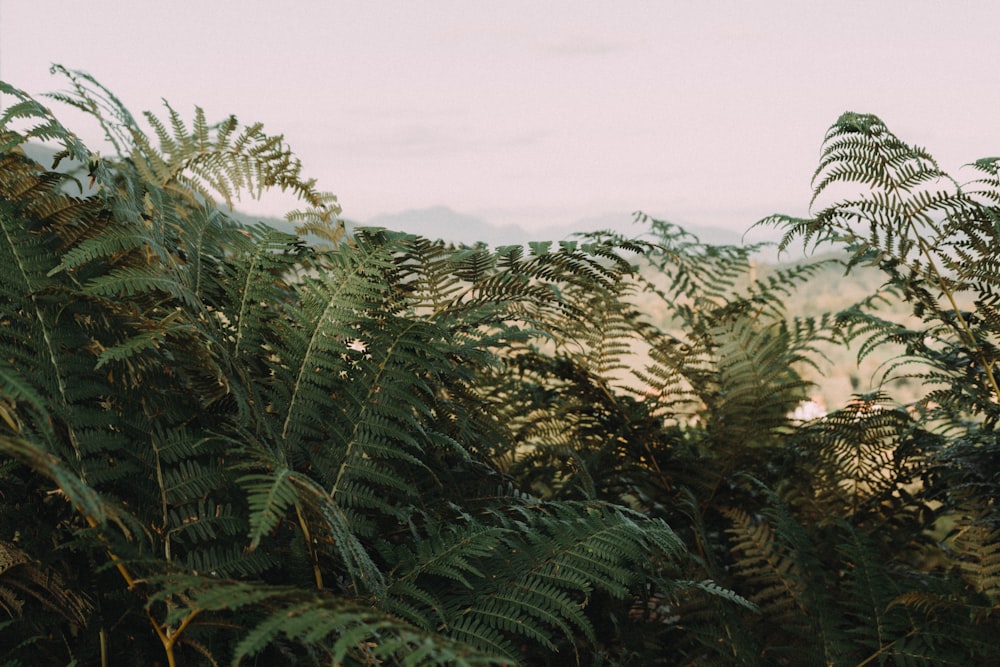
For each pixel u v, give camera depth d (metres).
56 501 1.11
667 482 1.98
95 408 1.07
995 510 1.65
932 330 1.79
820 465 1.96
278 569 1.17
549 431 2.03
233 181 1.78
